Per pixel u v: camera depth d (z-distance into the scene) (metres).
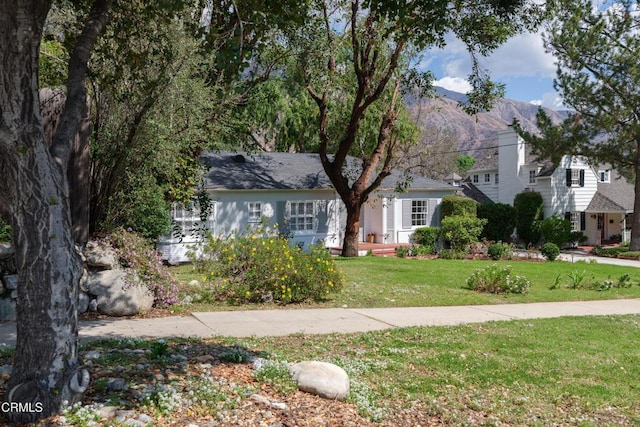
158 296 9.77
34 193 3.83
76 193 9.45
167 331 7.84
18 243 3.86
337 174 20.72
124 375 4.86
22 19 3.72
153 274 9.73
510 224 32.44
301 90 21.05
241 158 24.28
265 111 24.62
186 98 10.97
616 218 40.00
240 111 14.52
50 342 3.89
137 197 10.87
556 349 7.81
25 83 3.78
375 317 9.81
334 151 29.30
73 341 4.04
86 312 8.83
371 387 5.74
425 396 5.56
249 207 22.30
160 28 9.26
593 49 26.94
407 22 6.99
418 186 27.55
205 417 4.23
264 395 4.89
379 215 27.64
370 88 20.17
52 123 10.02
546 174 36.28
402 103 21.09
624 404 5.73
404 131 22.44
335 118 21.14
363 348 7.40
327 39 16.12
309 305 10.84
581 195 37.44
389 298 11.99
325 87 17.66
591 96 27.38
